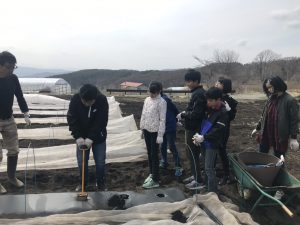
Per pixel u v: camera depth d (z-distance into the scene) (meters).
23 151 4.65
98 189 3.52
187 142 3.60
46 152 4.66
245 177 3.28
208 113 3.38
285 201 3.29
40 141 5.50
